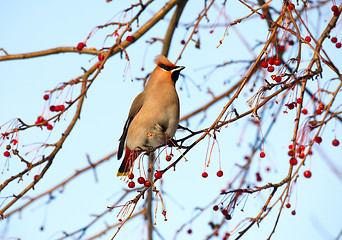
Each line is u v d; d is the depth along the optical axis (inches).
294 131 292.0
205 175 293.9
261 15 294.8
